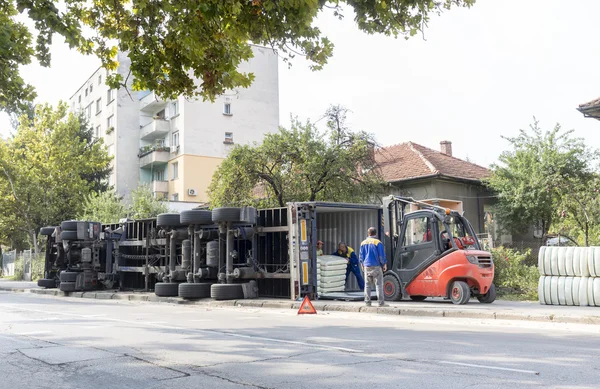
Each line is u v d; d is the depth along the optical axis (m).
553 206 23.36
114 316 12.88
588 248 13.67
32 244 40.28
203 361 6.88
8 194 37.97
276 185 22.73
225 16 8.10
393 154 30.02
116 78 9.05
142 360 6.98
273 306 15.41
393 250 16.11
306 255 16.05
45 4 7.95
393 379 5.71
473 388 5.29
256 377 5.94
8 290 26.72
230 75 9.01
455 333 9.39
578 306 13.49
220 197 22.81
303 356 7.11
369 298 13.73
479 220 28.22
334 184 22.19
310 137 22.45
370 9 8.20
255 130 47.41
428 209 15.28
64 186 39.19
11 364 6.82
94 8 9.00
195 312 14.10
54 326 10.70
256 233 17.27
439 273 14.35
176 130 45.56
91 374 6.23
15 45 8.20
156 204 35.00
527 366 6.32
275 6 7.83
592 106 20.33
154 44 8.84
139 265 21.61
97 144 42.22
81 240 22.08
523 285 17.00
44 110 39.41
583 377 5.73
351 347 7.80
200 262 18.02
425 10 8.37
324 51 8.48
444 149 33.81
